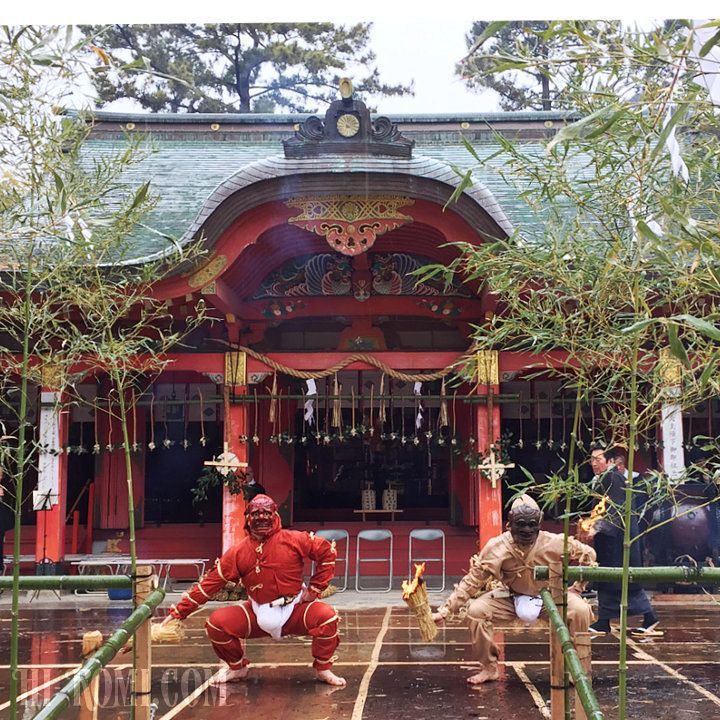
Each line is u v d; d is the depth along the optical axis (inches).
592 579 181.3
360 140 397.1
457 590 245.6
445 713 212.1
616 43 105.4
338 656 285.3
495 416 447.2
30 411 501.7
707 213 243.0
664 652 287.7
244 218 402.3
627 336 134.6
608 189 133.8
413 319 489.4
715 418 515.8
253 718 209.2
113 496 539.5
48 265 157.9
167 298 401.7
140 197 151.4
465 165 576.7
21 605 424.8
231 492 448.5
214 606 414.3
